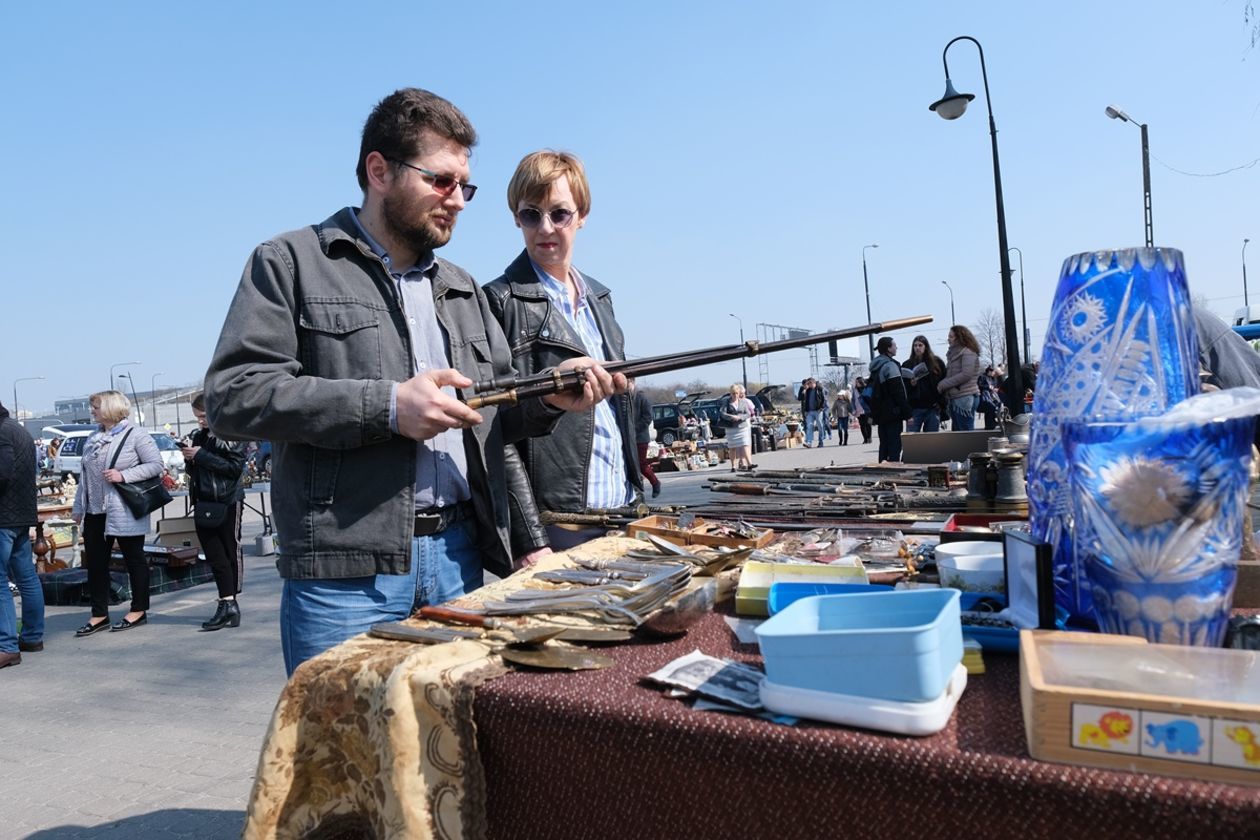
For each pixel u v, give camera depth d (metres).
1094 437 0.92
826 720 0.82
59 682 4.67
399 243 1.73
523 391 1.59
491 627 1.19
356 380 1.50
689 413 26.66
